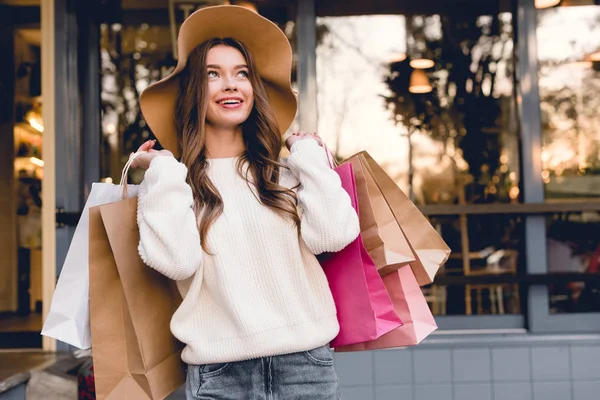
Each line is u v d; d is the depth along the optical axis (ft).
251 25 6.07
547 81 13.29
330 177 5.44
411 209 6.25
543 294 12.69
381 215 6.01
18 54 16.83
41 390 10.58
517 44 13.17
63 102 12.84
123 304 5.59
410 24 13.60
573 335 12.36
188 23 5.76
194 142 5.71
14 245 18.94
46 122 12.94
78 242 5.69
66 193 12.78
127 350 5.57
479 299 13.03
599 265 12.87
